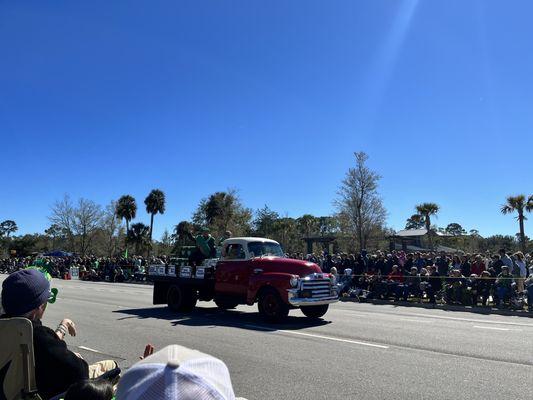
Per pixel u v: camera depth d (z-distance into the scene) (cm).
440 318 1372
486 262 1866
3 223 10800
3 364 319
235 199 5572
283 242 5984
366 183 4472
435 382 662
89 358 843
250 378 690
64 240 7981
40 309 353
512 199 4791
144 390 161
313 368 746
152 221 6856
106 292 2395
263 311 1231
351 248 4591
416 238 5450
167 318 1330
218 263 1380
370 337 1015
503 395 602
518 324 1248
